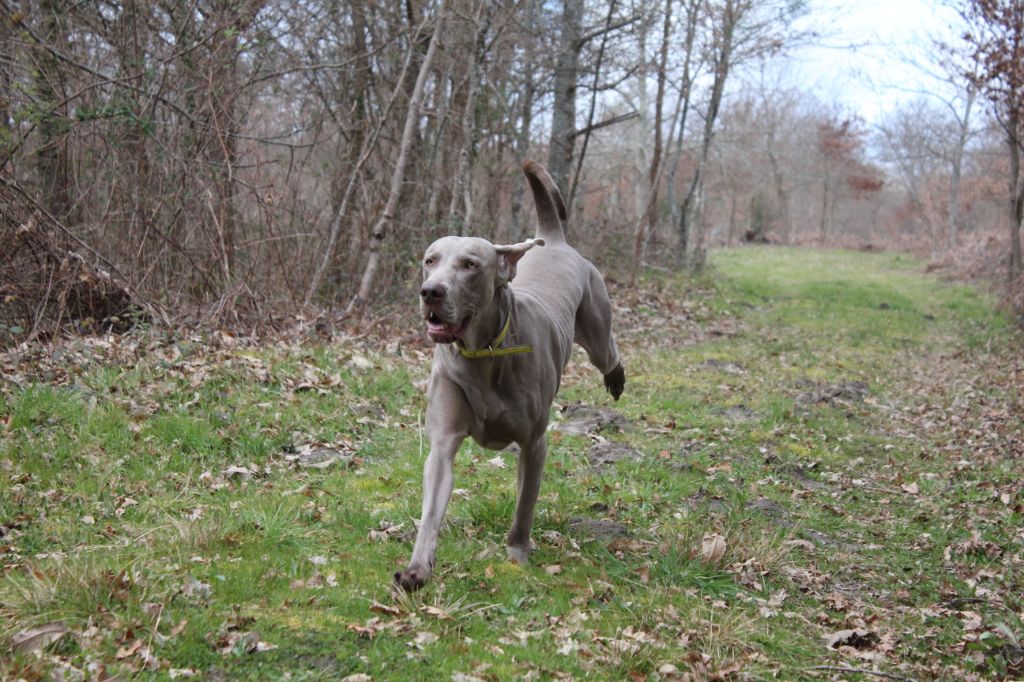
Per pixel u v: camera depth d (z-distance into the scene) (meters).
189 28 9.20
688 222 20.95
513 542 4.37
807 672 3.63
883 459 7.04
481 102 13.59
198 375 6.45
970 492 6.17
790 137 48.75
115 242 8.58
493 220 13.05
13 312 7.41
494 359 3.92
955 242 30.92
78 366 6.38
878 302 17.31
